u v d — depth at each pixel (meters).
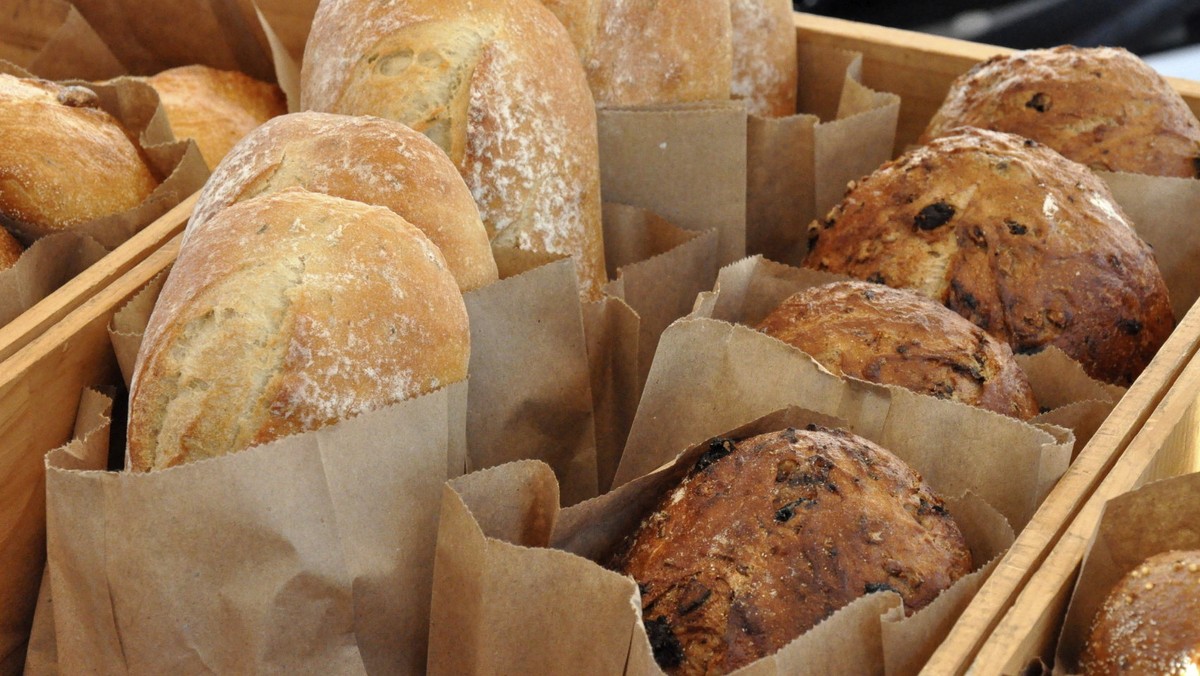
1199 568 0.76
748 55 1.13
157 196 1.01
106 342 0.93
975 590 0.78
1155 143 1.03
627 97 1.07
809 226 1.07
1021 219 0.96
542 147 0.97
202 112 1.14
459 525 0.80
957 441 0.85
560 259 0.91
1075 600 0.78
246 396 0.82
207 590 0.80
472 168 0.95
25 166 0.99
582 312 0.93
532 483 0.82
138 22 1.23
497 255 0.94
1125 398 0.86
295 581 0.80
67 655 0.82
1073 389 0.91
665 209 1.07
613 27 1.05
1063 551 0.79
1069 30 1.50
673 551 0.81
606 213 1.06
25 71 1.09
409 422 0.81
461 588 0.81
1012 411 0.89
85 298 0.93
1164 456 0.85
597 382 0.95
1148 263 0.98
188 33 1.23
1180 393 0.86
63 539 0.80
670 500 0.83
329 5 1.00
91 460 0.85
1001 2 1.52
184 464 0.78
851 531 0.80
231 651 0.81
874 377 0.89
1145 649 0.75
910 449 0.85
